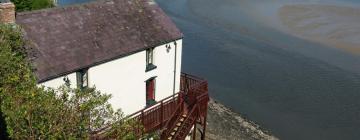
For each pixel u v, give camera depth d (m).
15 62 19.17
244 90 44.09
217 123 37.22
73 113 15.75
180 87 32.09
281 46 55.50
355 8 71.62
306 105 41.03
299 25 63.34
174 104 28.08
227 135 35.47
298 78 46.47
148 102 29.31
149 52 28.41
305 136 36.31
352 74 47.31
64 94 17.12
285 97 42.59
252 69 48.88
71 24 26.11
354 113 39.56
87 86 25.08
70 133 15.27
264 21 65.44
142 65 27.97
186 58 51.62
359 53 53.00
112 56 25.70
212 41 57.44
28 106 14.95
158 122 26.97
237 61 51.00
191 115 28.62
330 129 37.25
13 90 17.02
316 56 52.19
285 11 70.31
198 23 65.19
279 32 60.59
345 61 50.78
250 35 59.69
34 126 14.88
